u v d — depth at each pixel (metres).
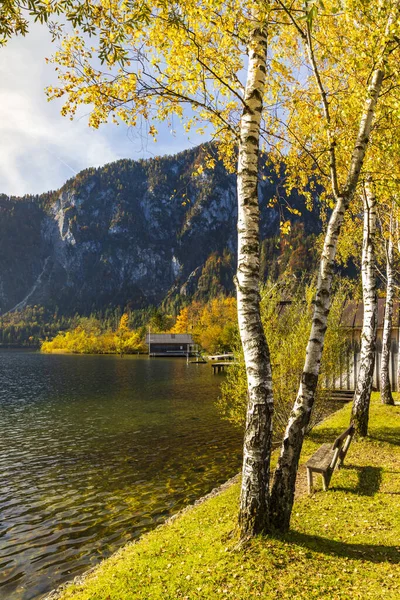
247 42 6.66
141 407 29.16
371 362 13.25
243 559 5.80
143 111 7.39
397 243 17.94
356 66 7.58
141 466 15.50
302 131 9.09
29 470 15.54
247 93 6.64
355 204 17.52
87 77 6.82
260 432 6.33
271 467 11.47
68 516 11.19
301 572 5.48
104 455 17.22
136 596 5.25
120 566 6.46
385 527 6.95
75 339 157.25
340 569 5.56
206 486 13.02
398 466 10.48
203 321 111.62
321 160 9.40
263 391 6.35
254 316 6.45
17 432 22.16
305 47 9.03
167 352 117.25
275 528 6.48
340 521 7.34
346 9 6.64
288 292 15.06
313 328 6.84
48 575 8.27
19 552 9.27
